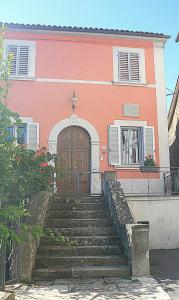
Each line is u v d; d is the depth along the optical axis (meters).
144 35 14.64
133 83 14.33
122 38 14.71
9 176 4.60
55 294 6.01
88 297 5.84
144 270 7.18
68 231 8.66
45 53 14.13
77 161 13.59
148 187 12.90
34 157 9.73
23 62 13.99
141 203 10.79
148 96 14.38
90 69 14.25
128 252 7.49
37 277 6.99
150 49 14.88
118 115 14.02
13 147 4.76
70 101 13.84
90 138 13.73
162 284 6.61
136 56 14.71
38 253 7.87
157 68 14.70
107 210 9.66
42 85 13.82
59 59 14.15
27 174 9.26
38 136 13.39
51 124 13.59
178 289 6.28
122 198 9.24
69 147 13.66
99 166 13.53
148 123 14.13
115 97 14.15
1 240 4.18
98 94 14.08
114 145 13.75
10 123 4.43
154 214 10.77
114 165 13.60
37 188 9.74
